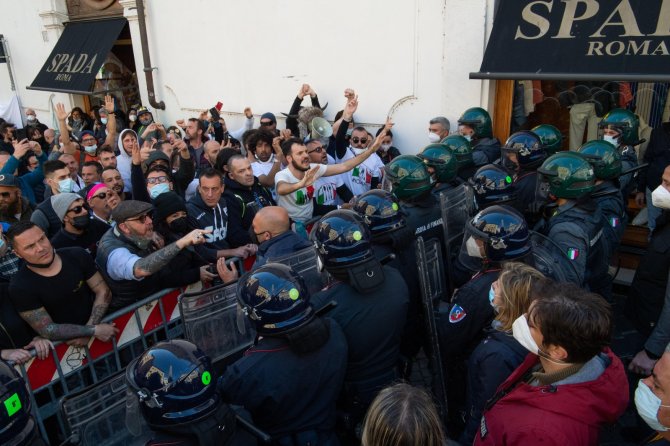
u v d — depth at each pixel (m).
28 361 2.86
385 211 3.03
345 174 6.05
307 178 4.46
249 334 3.16
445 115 6.49
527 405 1.79
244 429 1.92
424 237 3.69
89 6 11.74
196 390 1.77
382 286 2.62
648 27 4.96
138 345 3.39
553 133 4.84
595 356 1.85
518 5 5.71
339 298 2.59
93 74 10.88
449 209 4.00
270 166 5.97
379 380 2.60
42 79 12.04
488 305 2.53
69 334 2.95
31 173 6.53
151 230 3.42
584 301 1.78
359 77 7.27
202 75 9.52
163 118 10.58
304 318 2.17
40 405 2.97
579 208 3.32
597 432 1.78
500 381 2.14
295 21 7.79
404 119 6.93
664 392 1.67
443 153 4.07
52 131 9.88
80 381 3.10
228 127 9.37
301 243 3.37
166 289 3.46
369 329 2.54
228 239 4.26
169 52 9.98
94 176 5.57
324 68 7.66
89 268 3.18
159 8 9.83
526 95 6.31
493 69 5.61
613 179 4.06
